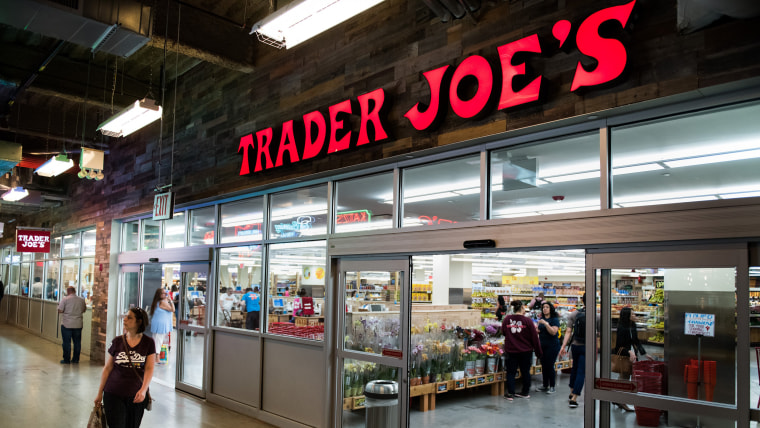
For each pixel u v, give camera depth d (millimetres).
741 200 3332
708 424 3514
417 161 5262
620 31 3688
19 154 10227
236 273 7652
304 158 6219
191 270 8547
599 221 3936
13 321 20438
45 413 7125
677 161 3732
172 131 9211
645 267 3732
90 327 12289
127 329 4668
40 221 18422
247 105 7430
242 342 7328
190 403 7707
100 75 9102
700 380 3539
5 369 10445
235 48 7164
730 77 3273
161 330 10922
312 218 6473
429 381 7000
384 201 5641
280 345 6695
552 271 18422
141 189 10094
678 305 3662
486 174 4715
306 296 6414
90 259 13094
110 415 4551
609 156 3990
